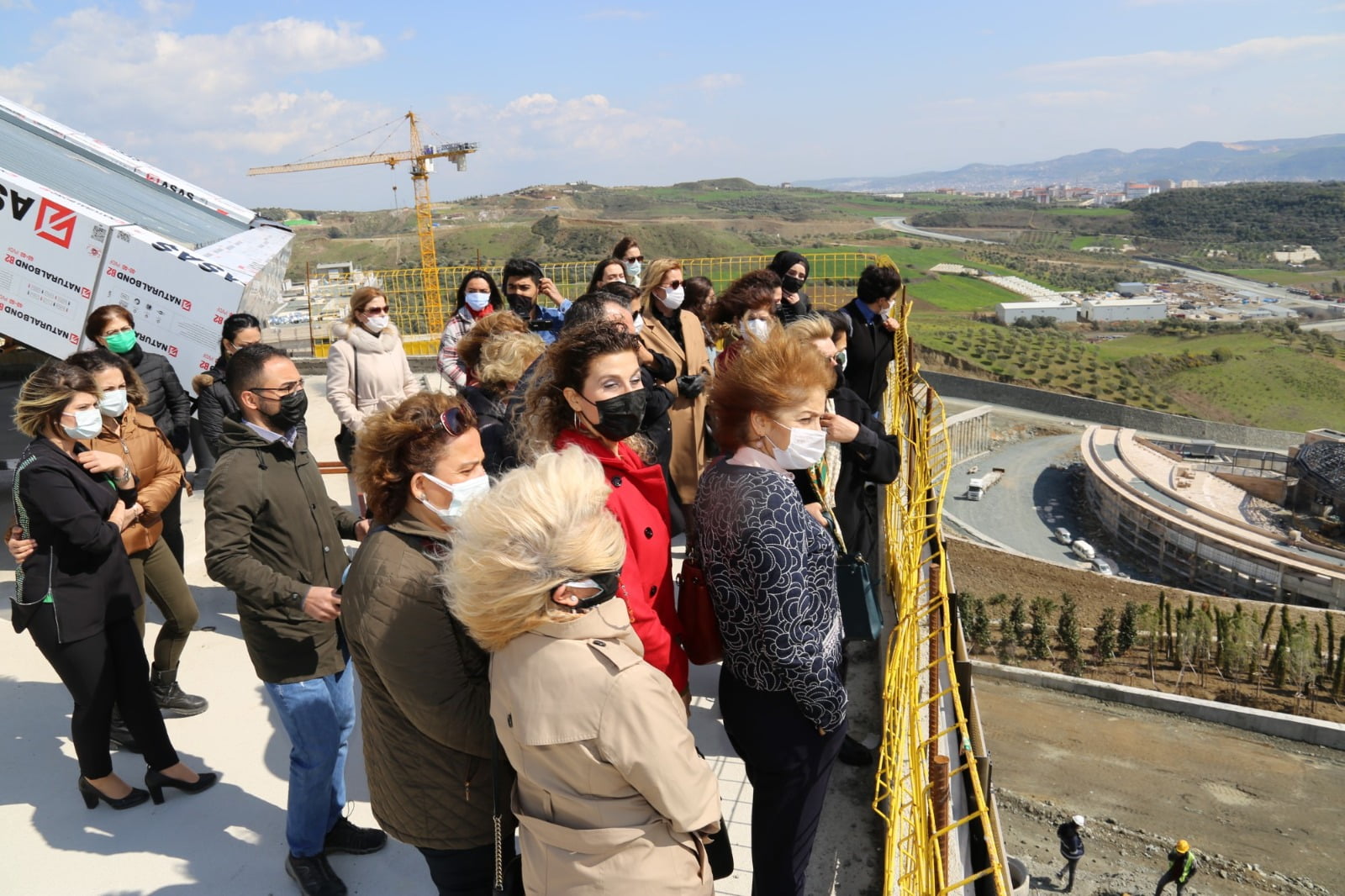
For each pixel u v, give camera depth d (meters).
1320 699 29.69
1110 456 81.38
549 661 1.70
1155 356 154.88
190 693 4.71
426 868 3.38
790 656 2.29
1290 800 22.17
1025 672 28.81
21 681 4.88
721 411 2.46
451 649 2.12
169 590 4.34
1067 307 194.00
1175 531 62.06
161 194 9.78
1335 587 52.28
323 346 13.98
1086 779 23.36
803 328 3.77
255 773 4.03
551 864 1.77
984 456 88.88
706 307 5.60
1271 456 85.88
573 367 2.37
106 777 3.71
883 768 2.88
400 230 151.38
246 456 3.06
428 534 2.20
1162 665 32.12
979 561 42.00
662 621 2.45
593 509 1.73
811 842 2.61
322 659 3.12
